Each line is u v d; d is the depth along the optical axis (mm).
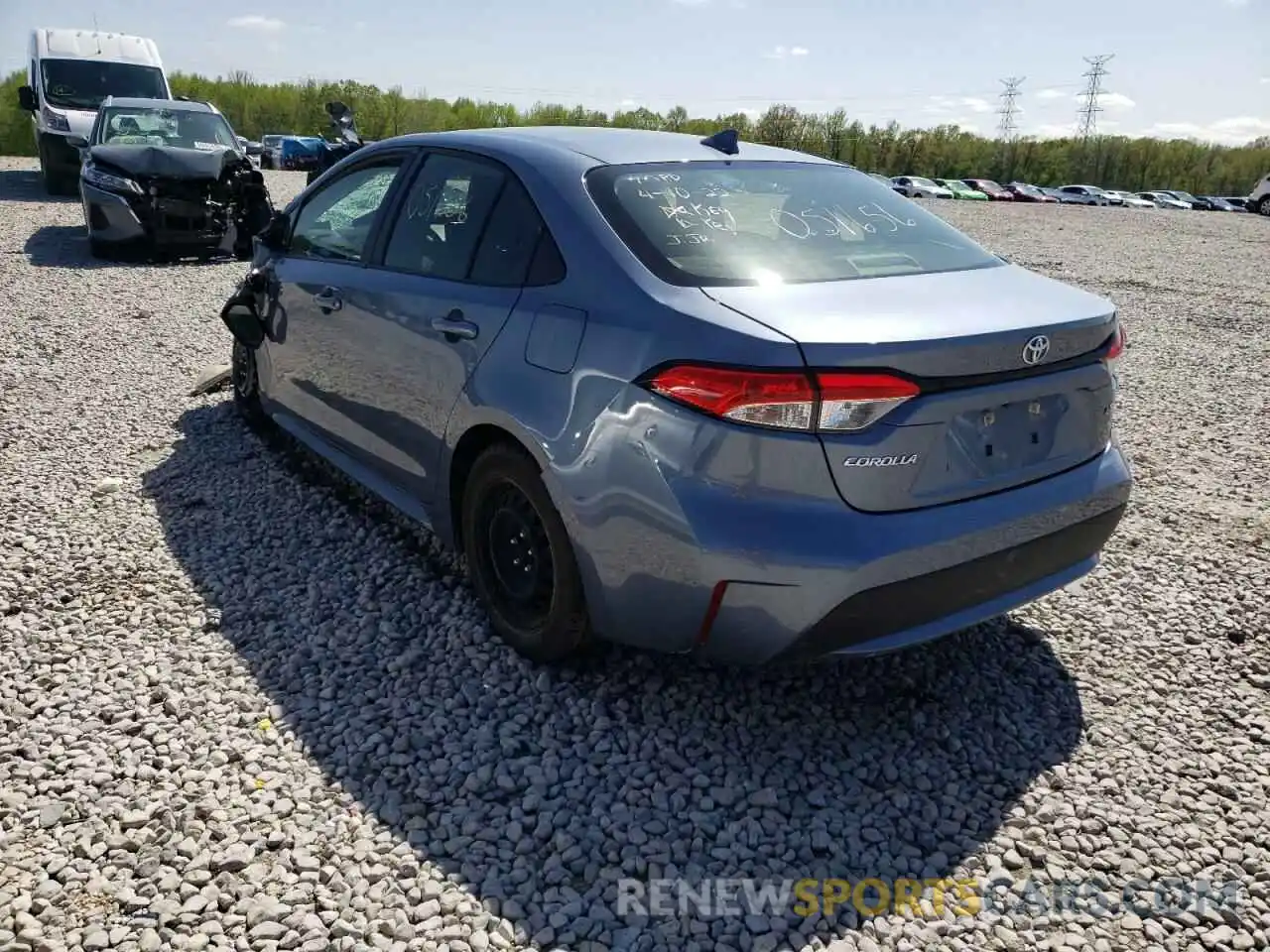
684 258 2842
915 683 3238
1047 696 3207
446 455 3365
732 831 2564
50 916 2217
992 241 19094
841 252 3041
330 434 4301
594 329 2801
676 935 2236
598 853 2479
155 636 3383
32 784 2643
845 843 2547
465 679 3162
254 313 4895
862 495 2506
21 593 3635
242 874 2357
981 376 2598
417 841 2482
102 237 10477
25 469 4840
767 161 3564
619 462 2670
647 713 3020
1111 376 3020
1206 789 2797
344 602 3639
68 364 6707
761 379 2428
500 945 2191
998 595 2842
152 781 2670
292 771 2727
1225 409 6676
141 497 4531
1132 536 4449
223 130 12617
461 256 3422
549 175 3213
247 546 4062
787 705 3090
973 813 2670
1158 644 3535
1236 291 12508
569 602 2951
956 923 2305
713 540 2508
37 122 15766
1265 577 4062
